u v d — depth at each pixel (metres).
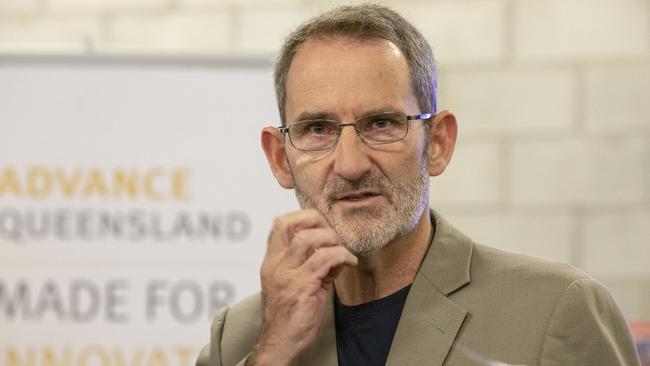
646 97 6.74
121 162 6.65
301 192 3.38
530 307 3.22
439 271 3.40
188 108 6.66
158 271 6.59
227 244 6.59
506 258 3.45
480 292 3.32
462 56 7.00
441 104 7.00
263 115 6.64
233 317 3.83
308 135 3.34
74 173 6.65
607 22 6.81
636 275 6.68
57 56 6.71
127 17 7.50
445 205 6.98
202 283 6.57
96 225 6.63
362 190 3.23
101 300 6.58
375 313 3.40
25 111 6.69
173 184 6.62
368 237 3.22
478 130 6.95
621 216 6.72
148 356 6.54
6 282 6.61
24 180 6.66
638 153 6.73
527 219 6.86
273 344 3.24
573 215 6.79
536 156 6.87
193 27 7.42
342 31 3.35
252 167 6.62
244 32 7.35
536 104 6.89
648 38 6.76
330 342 3.42
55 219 6.63
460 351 3.21
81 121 6.68
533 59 6.90
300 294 3.23
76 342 6.57
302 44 3.42
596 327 3.16
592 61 6.82
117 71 6.70
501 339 3.18
